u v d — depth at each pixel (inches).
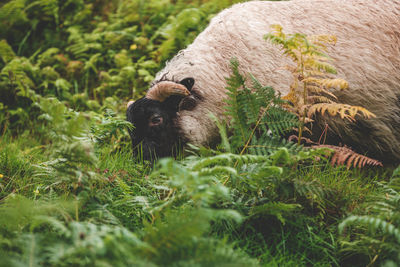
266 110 136.0
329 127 193.0
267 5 209.0
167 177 134.0
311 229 121.3
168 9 331.6
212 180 131.3
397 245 102.7
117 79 276.7
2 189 144.3
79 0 356.5
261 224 122.2
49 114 109.2
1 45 292.5
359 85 186.1
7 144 196.7
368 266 109.3
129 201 124.2
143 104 192.9
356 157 136.8
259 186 121.2
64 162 122.2
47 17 350.6
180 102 198.7
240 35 200.8
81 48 309.6
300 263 111.8
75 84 281.0
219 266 79.7
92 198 115.4
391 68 189.5
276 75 189.6
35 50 331.9
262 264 107.7
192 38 281.7
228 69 199.9
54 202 117.3
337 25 193.5
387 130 191.3
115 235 85.4
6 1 368.5
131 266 84.1
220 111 201.3
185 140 198.7
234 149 131.0
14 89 265.6
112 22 334.0
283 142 128.5
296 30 196.2
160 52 281.4
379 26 192.2
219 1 310.5
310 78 133.5
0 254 92.1
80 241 83.0
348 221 100.5
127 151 203.3
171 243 86.0
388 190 121.7
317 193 118.3
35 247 85.1
